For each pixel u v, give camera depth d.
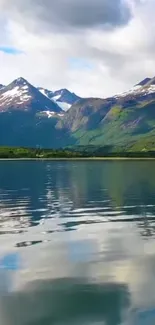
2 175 170.88
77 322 24.22
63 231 48.91
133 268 33.16
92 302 26.73
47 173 184.50
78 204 74.75
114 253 37.91
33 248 40.25
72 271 32.50
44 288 29.09
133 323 23.95
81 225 52.91
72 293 28.09
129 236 45.50
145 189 102.06
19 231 49.16
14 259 36.22
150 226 51.59
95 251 38.88
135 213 62.81
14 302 26.84
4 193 96.94
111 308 25.69
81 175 167.00
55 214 62.97
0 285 29.77
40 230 49.72
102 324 23.75
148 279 30.72
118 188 106.06
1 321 24.23
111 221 55.78
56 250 39.34
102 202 77.12
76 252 38.44
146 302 26.69
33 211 66.38
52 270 33.00
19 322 24.20
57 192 97.88
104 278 30.97
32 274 32.09
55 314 24.92
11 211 66.44
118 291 28.39
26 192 98.88
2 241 43.50
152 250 38.88
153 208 68.06
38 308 25.95
